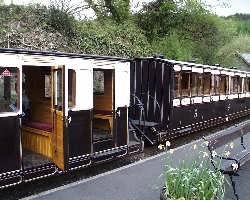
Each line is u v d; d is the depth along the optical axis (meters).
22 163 7.00
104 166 9.66
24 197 7.28
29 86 8.82
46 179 8.41
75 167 8.11
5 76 6.69
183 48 24.44
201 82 15.13
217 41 29.06
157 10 24.80
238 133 9.04
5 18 16.48
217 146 7.62
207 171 5.83
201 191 5.49
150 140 12.12
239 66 33.81
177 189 5.59
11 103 6.79
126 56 20.17
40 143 8.24
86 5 20.28
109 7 22.14
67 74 7.32
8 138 6.73
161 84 12.86
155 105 12.95
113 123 9.27
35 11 17.59
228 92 18.27
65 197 7.13
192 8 26.03
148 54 21.81
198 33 27.78
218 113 17.06
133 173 8.86
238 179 8.06
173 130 13.02
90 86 8.40
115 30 20.69
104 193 7.40
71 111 7.93
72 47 17.56
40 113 8.56
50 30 17.31
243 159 9.04
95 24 20.02
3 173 6.69
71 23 18.09
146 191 7.54
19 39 15.86
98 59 8.62
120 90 9.42
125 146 9.65
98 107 9.55
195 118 14.64
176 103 13.06
